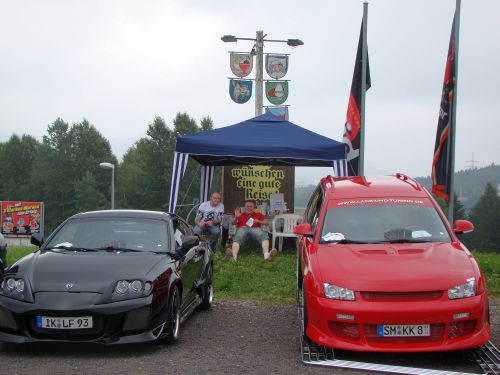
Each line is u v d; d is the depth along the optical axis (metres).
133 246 7.48
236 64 20.94
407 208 7.72
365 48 14.62
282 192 16.94
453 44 12.91
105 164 37.66
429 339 5.98
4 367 5.92
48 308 6.14
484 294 6.19
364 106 14.62
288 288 10.56
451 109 12.95
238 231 13.47
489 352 6.44
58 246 7.48
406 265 6.40
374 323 5.97
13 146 102.31
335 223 7.59
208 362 6.19
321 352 6.50
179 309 7.26
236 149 13.64
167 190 82.75
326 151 13.75
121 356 6.39
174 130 83.94
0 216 61.22
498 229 97.31
